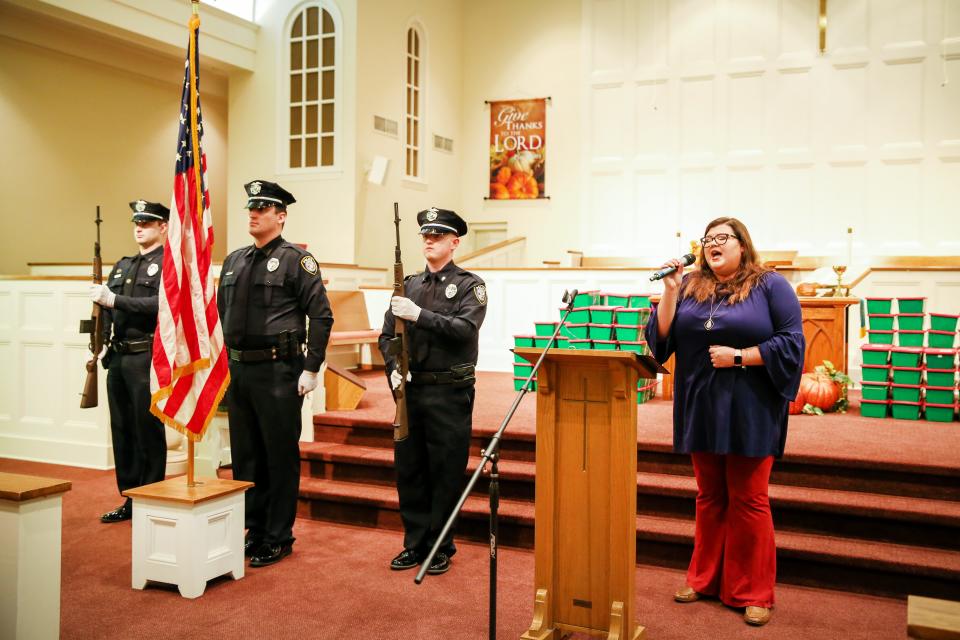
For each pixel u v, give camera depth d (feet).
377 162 32.07
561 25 38.55
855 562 11.81
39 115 29.48
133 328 15.46
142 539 11.82
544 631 9.23
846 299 20.15
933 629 5.69
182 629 10.37
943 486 13.02
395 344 12.07
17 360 21.03
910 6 33.30
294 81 33.50
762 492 10.85
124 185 32.91
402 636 10.18
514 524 13.92
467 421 12.87
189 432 12.10
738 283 11.03
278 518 13.30
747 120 35.47
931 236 33.04
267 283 13.29
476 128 40.04
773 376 10.41
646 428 16.37
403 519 13.03
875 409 18.71
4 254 28.40
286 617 10.79
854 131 34.01
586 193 37.88
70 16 26.99
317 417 17.67
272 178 33.68
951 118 32.83
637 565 13.09
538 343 21.47
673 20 36.55
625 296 21.27
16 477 8.96
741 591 10.93
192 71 12.61
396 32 34.86
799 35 34.73
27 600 8.49
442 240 13.10
